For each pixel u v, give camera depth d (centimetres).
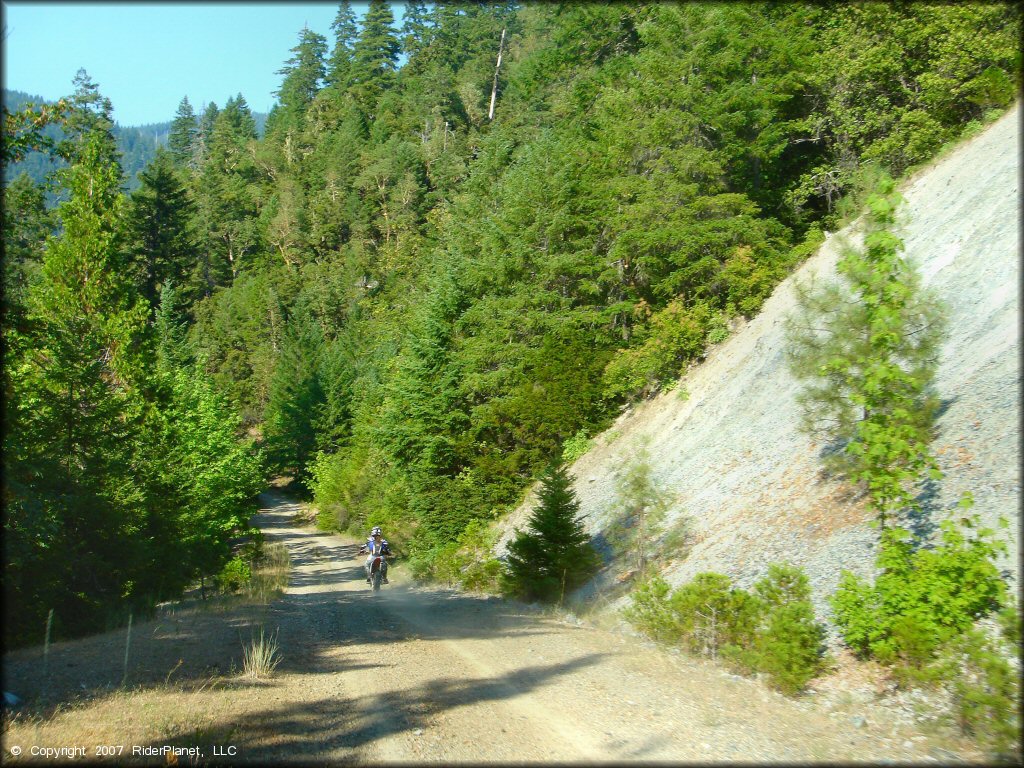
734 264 2384
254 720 688
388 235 8738
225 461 3139
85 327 1814
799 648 826
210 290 9869
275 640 1108
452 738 650
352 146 10269
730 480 1686
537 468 2739
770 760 588
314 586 2428
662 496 1592
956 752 602
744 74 2741
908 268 1018
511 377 3016
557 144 3462
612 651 1063
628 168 2842
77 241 2623
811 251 2350
